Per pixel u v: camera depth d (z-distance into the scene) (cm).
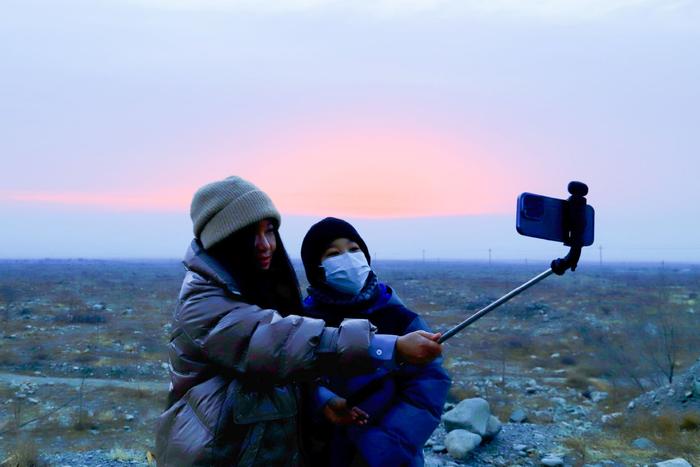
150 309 6256
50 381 2811
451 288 9419
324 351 209
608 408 1895
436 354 211
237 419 219
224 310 219
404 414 255
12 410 2228
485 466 1042
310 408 263
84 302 6738
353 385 262
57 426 2023
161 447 230
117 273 15225
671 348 2166
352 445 266
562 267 212
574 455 1111
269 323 212
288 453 234
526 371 2878
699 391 1478
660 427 1285
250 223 233
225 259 236
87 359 3341
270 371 208
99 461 1141
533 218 210
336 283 283
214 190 235
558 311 5291
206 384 225
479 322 5106
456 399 2175
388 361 210
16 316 5338
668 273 15588
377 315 280
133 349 3719
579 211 214
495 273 16188
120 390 2616
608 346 2422
